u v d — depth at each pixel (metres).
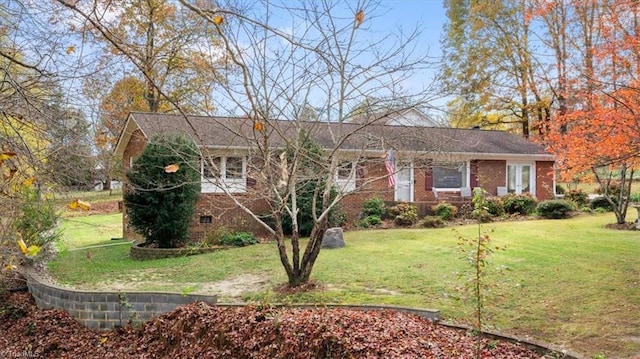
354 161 9.75
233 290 8.77
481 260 5.14
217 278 9.83
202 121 14.41
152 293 7.92
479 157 20.03
